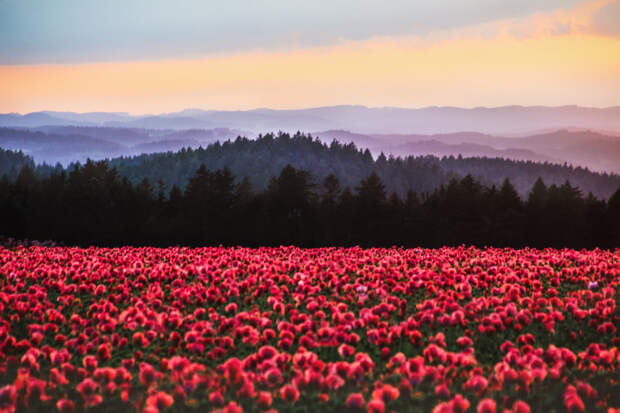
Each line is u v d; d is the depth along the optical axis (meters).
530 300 16.14
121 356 12.55
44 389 10.32
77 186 104.94
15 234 96.56
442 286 18.86
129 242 98.06
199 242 98.06
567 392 9.59
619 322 15.05
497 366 10.59
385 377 10.98
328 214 99.06
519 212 95.44
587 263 23.98
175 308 15.99
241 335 12.71
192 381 9.90
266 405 9.63
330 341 12.31
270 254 30.23
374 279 19.81
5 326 13.10
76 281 20.95
